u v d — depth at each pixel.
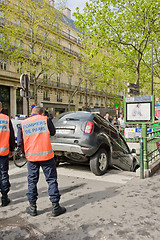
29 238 2.33
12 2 17.00
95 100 44.25
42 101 29.83
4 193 3.22
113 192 3.66
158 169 5.37
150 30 13.72
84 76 31.61
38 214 2.90
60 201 3.33
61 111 34.56
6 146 3.31
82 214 2.86
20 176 4.86
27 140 2.96
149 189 3.78
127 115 10.91
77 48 37.66
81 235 2.36
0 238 2.34
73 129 4.50
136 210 2.93
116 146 5.37
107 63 15.86
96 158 4.56
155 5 12.39
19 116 8.80
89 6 13.09
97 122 4.77
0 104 3.54
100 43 13.61
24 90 8.54
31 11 17.39
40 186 4.07
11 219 2.78
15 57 18.38
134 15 13.29
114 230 2.44
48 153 2.89
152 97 10.21
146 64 20.39
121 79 30.47
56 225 2.59
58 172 5.04
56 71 21.52
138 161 6.72
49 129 3.04
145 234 2.35
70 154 4.75
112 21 13.35
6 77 23.14
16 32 17.25
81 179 4.45
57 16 18.59
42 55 18.58
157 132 5.72
